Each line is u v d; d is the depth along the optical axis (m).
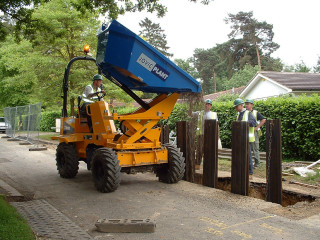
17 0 8.53
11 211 4.67
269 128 5.91
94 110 7.06
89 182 7.41
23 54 19.77
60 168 8.09
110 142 6.72
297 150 10.55
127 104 19.83
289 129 10.42
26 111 18.09
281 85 19.25
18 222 4.21
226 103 13.21
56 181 7.60
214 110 13.62
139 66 5.97
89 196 6.07
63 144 7.96
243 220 4.59
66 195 6.20
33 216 4.77
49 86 18.55
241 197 5.82
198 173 7.67
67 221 4.55
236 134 6.06
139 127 6.64
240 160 6.00
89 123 7.53
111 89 18.20
